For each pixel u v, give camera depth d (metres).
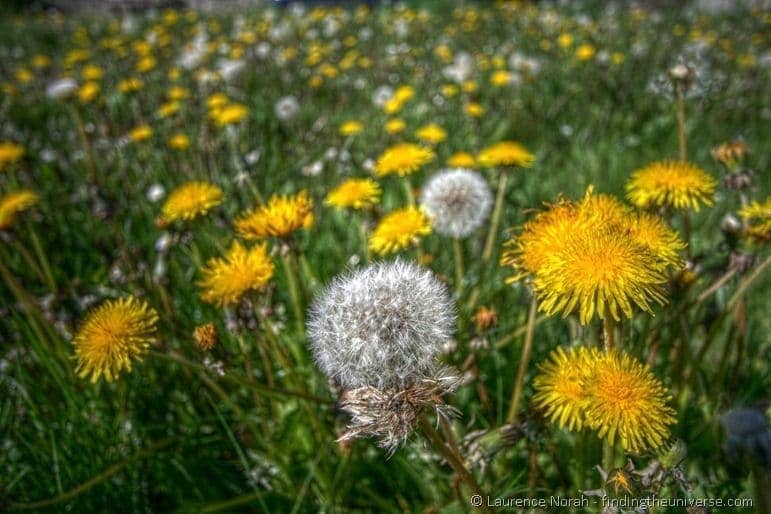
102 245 0.47
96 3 2.06
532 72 0.89
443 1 1.74
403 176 0.41
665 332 0.35
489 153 0.41
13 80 1.06
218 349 0.28
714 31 1.26
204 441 0.34
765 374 0.33
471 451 0.25
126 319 0.26
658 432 0.21
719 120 0.75
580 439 0.26
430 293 0.23
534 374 0.34
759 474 0.17
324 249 0.48
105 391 0.35
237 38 1.27
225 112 0.58
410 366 0.21
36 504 0.27
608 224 0.23
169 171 0.59
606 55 0.91
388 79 0.98
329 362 0.22
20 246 0.42
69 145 0.71
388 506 0.32
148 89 0.88
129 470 0.32
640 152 0.70
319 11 1.56
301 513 0.32
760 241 0.28
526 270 0.25
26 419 0.35
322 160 0.60
